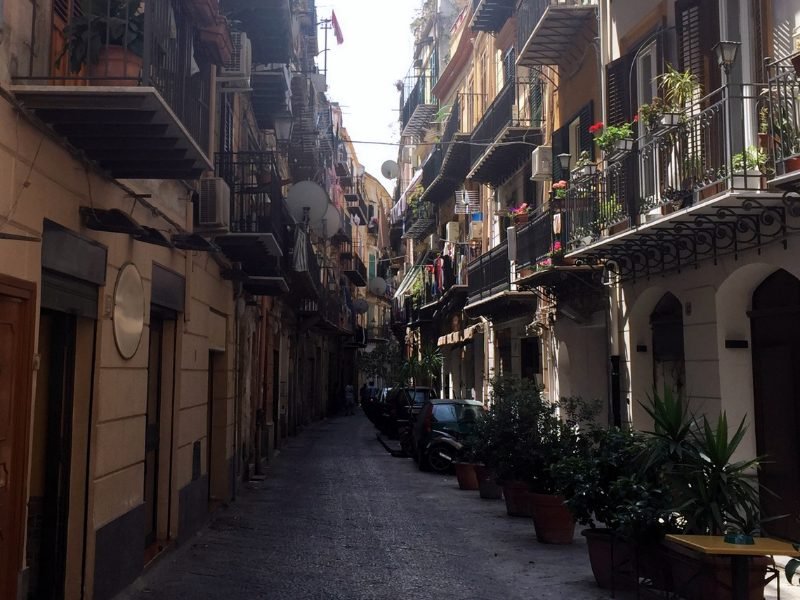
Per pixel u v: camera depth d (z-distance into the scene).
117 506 7.28
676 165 9.81
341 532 10.85
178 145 6.30
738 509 7.11
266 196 13.35
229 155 12.91
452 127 28.19
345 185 48.47
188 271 9.92
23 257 5.23
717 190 9.22
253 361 18.06
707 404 10.35
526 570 8.50
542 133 18.83
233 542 10.13
